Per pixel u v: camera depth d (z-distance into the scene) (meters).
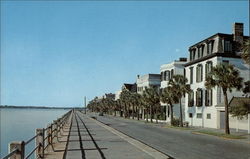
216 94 46.56
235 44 47.84
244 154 18.53
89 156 15.04
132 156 15.32
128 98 101.69
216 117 46.25
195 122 53.12
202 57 50.88
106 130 34.03
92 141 22.22
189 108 55.78
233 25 48.50
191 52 56.28
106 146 19.45
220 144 24.58
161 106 73.81
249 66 47.59
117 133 29.78
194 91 53.91
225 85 34.16
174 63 66.94
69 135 26.53
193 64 54.53
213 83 35.34
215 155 17.78
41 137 12.41
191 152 18.91
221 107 44.47
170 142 25.02
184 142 25.28
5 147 41.78
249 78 47.31
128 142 21.91
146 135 31.75
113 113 146.88
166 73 69.62
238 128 40.59
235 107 33.06
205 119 49.72
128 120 79.12
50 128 16.11
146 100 68.94
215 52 47.38
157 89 77.81
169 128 46.59
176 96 51.88
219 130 41.94
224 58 46.84
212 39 49.00
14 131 61.91
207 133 34.97
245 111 32.09
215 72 35.06
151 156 15.39
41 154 12.40
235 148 21.89
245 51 29.86
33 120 106.19
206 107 49.56
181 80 51.72
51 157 13.77
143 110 90.50
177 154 17.86
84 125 43.47
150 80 89.62
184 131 40.19
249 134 35.25
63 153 15.27
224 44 47.38
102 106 176.00
